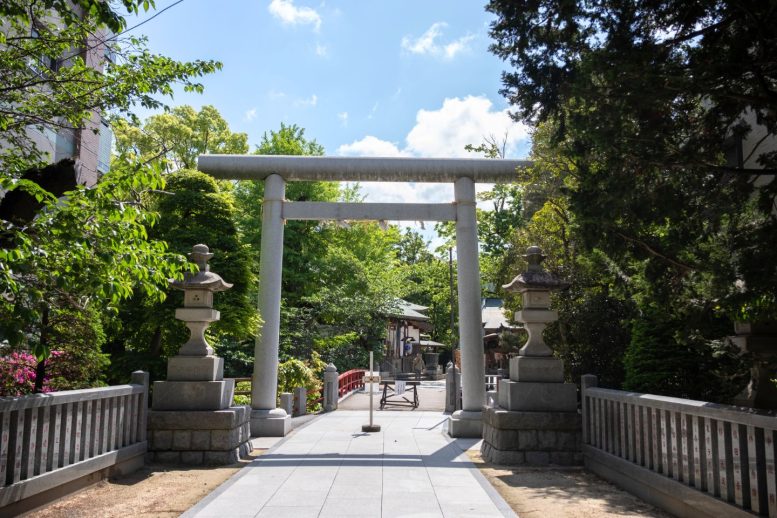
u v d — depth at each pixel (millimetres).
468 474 7523
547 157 10219
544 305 9086
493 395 13539
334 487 6715
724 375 6859
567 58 5996
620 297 7191
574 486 6957
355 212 11609
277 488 6645
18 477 4977
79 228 4750
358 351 25188
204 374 8570
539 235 12422
